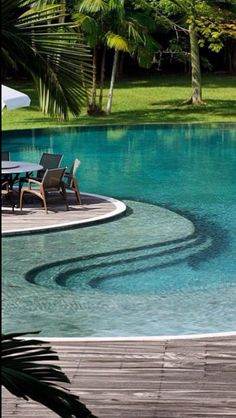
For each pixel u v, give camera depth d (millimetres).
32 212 15406
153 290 11031
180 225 14758
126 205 16719
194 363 7703
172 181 19625
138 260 12461
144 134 27875
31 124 30047
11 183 15820
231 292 10891
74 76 5582
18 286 11133
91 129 28922
